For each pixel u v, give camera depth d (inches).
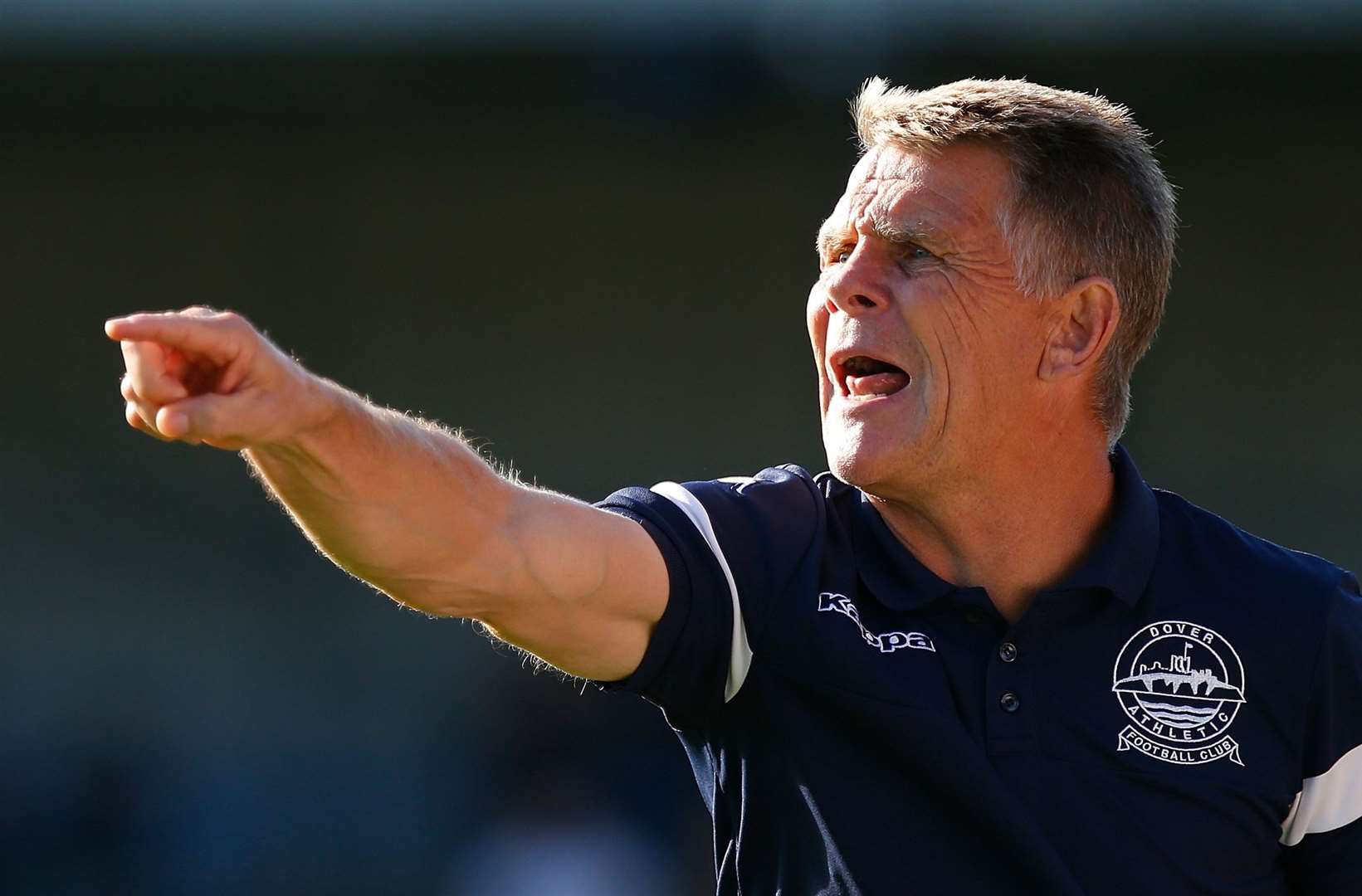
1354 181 1240.8
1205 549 315.9
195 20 1062.4
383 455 236.7
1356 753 304.5
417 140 1278.3
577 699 1248.2
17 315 1294.3
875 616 305.0
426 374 1307.8
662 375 1310.3
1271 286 1259.2
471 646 1285.7
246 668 1286.9
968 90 314.2
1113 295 315.0
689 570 292.5
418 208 1300.4
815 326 323.0
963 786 286.0
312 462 228.2
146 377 198.1
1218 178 1250.6
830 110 1163.3
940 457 306.3
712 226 1296.8
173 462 1311.5
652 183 1291.8
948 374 304.8
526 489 275.0
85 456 1301.7
